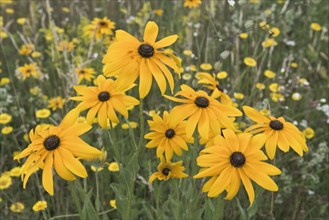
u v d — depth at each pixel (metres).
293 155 0.89
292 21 1.25
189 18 1.17
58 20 1.34
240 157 0.42
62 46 1.06
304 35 1.30
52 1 1.33
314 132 0.94
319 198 0.83
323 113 1.04
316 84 1.13
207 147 0.47
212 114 0.46
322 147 0.82
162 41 0.47
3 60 1.17
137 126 0.91
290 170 0.88
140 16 1.17
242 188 0.72
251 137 0.45
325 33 1.30
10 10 1.31
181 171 0.55
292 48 1.25
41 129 0.47
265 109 0.86
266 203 0.78
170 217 0.75
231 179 0.42
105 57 0.45
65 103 0.90
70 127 0.44
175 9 1.21
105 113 0.49
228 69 1.02
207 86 0.55
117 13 1.26
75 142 0.42
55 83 1.04
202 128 0.45
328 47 1.27
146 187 0.83
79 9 1.33
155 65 0.45
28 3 1.39
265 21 1.16
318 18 1.37
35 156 0.42
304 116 1.02
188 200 0.59
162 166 0.55
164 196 0.79
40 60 1.17
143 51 0.45
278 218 0.78
